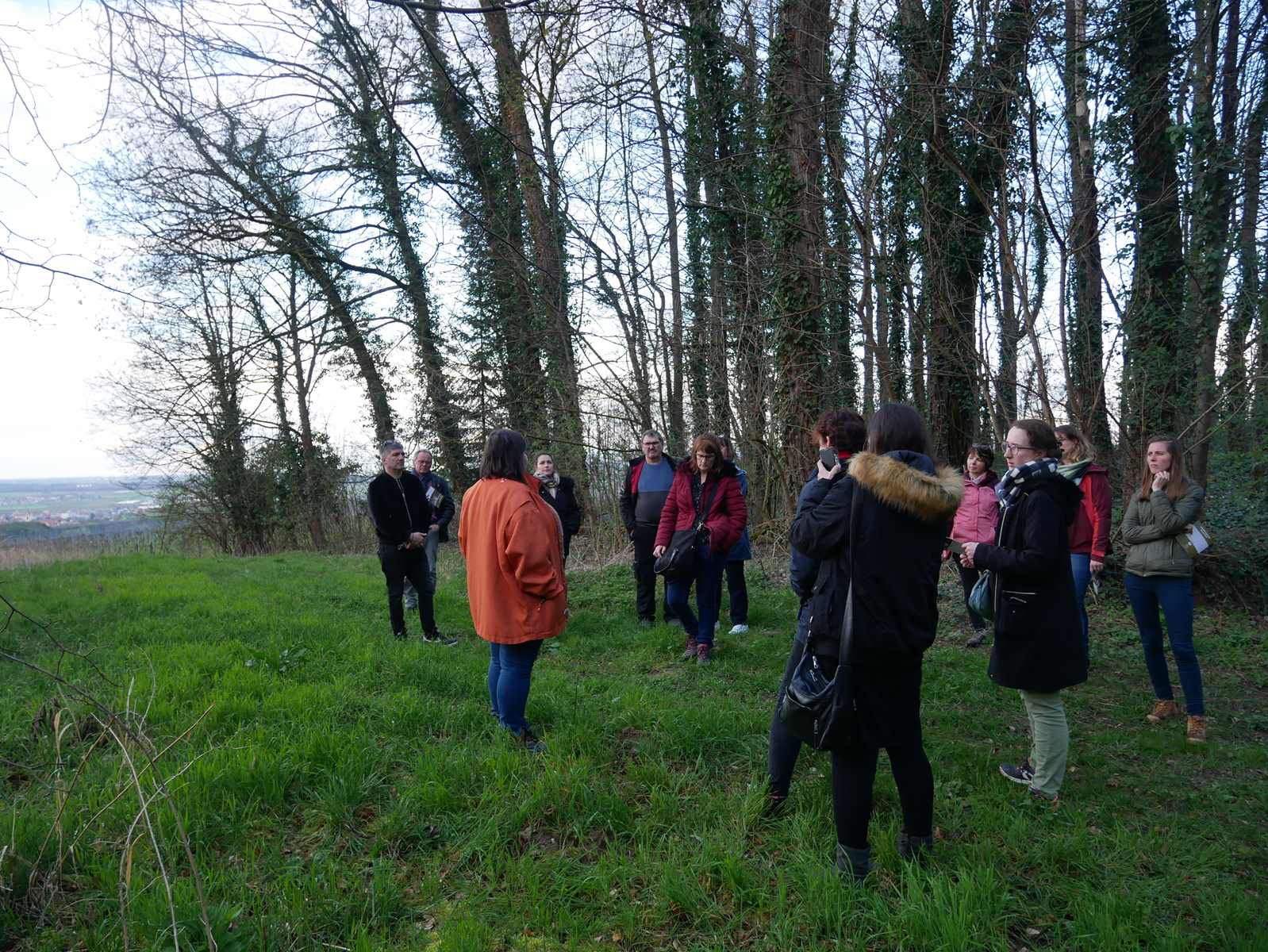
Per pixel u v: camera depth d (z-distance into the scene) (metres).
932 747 4.11
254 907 2.57
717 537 5.70
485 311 17.41
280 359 21.83
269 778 3.34
